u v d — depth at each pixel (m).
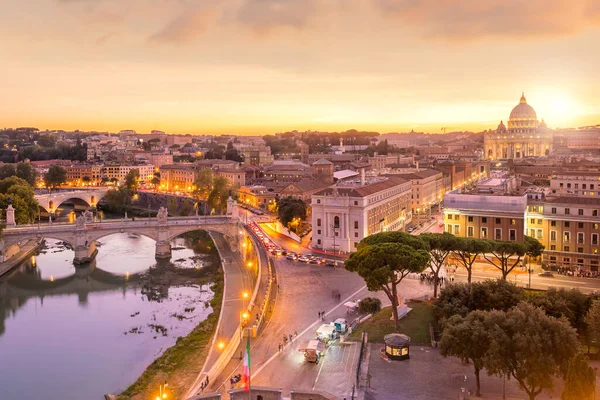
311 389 82.50
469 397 76.38
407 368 87.69
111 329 128.12
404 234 116.31
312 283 146.75
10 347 117.19
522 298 97.81
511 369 73.81
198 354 106.56
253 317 120.81
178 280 175.62
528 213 156.38
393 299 105.81
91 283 172.62
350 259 111.06
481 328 76.44
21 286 169.88
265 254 181.38
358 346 97.69
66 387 97.00
